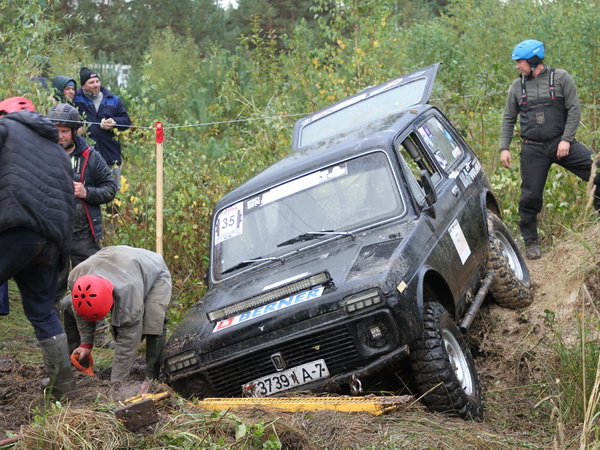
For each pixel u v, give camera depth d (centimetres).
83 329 563
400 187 556
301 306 478
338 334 472
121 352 543
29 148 443
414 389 518
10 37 846
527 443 443
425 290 523
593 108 1088
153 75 1978
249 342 487
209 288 576
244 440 398
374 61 1134
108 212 914
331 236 548
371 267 489
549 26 1336
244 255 574
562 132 764
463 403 479
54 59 1405
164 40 2431
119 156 925
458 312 564
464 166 688
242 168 970
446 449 418
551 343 577
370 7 1180
